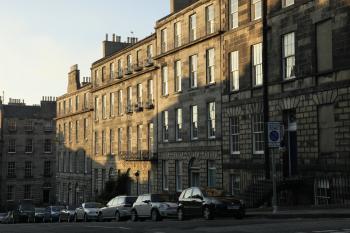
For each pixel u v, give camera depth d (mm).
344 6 26391
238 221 20812
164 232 17234
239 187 34875
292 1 30922
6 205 88250
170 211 28047
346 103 26062
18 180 90312
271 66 31969
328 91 27297
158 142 47344
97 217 37625
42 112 93938
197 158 40469
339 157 26297
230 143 36250
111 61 60469
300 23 29609
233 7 36938
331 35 27422
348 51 26078
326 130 27547
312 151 28250
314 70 28328
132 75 53781
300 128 29250
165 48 46875
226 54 36969
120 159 56375
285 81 30562
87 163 67812
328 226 16094
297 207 25422
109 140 60219
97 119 64375
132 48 54219
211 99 38844
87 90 69188
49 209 53094
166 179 45812
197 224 20219
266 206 28281
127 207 32844
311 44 28672
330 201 26516
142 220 30844
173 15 44938
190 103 41844
